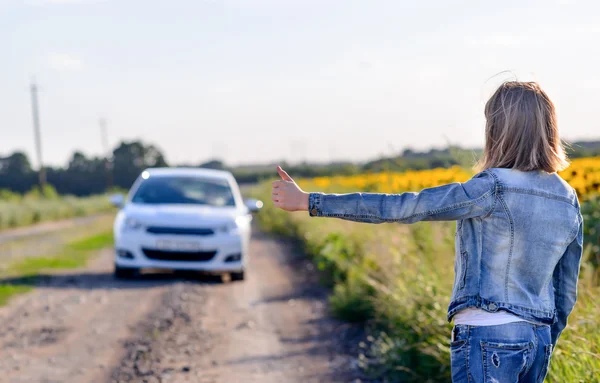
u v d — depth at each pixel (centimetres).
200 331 891
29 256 1789
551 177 323
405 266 869
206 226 1332
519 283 308
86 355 782
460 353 309
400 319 755
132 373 709
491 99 329
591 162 995
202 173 1539
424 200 307
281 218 2555
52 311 1021
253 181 9625
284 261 1698
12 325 928
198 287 1214
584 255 715
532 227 308
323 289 1231
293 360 775
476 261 311
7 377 702
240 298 1166
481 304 304
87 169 10431
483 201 308
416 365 682
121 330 898
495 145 324
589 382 463
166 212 1359
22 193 9762
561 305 329
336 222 1508
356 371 730
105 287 1249
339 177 2550
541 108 320
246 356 789
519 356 301
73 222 4091
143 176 1518
